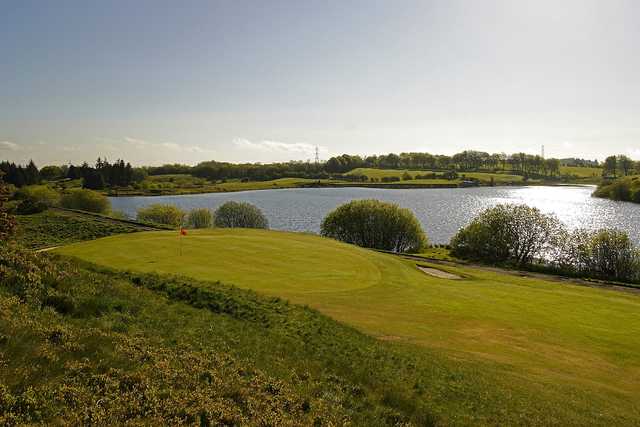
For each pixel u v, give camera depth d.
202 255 36.28
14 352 9.91
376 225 83.75
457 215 129.00
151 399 9.69
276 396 11.63
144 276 21.44
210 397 10.54
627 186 166.75
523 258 67.50
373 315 24.64
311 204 158.62
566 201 162.12
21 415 7.99
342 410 11.97
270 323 18.78
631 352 22.25
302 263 35.78
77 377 9.73
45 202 103.38
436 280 36.53
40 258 17.56
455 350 20.70
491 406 14.95
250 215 101.88
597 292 36.94
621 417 15.48
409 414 13.00
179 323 15.79
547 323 26.11
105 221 84.50
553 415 14.95
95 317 14.00
